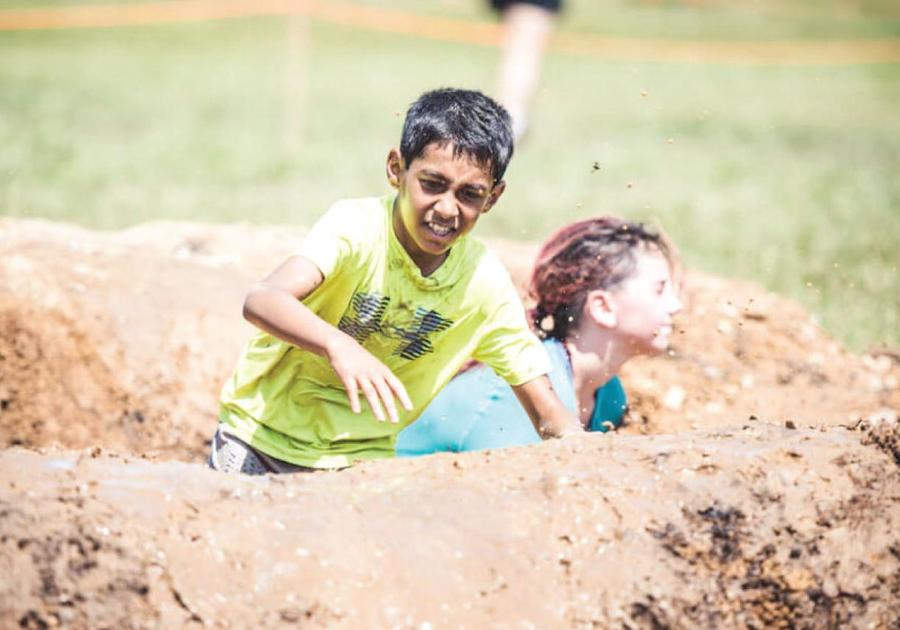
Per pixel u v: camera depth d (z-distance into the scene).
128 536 4.77
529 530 5.14
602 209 21.45
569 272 8.25
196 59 43.88
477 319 7.04
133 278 11.38
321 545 4.91
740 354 11.87
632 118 34.81
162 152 25.72
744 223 20.30
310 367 7.14
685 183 24.50
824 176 25.61
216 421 10.73
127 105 32.97
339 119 32.25
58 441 10.56
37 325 10.71
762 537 5.24
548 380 7.21
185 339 10.96
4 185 20.50
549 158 27.42
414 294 6.84
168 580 4.70
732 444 5.71
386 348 7.06
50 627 4.57
